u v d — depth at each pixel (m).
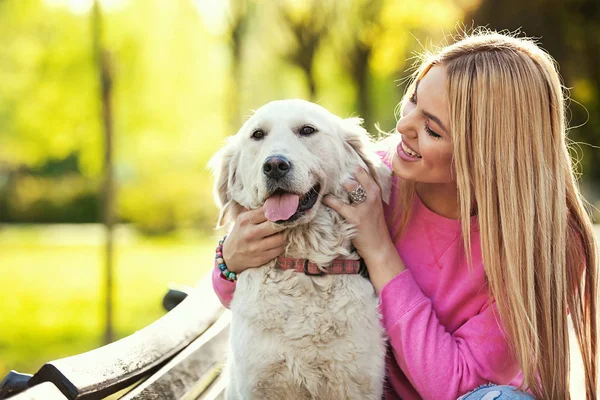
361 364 2.78
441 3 12.28
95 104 12.16
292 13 12.55
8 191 25.20
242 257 2.91
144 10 12.27
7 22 12.66
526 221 2.60
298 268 2.83
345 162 3.13
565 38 15.63
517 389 2.54
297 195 2.88
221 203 3.39
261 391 2.85
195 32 14.17
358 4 12.35
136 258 15.56
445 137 2.71
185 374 2.73
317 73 13.45
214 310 3.42
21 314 10.30
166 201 21.91
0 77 12.95
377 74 14.91
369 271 2.85
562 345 2.64
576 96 16.44
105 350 2.26
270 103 3.22
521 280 2.60
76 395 1.88
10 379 1.94
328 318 2.77
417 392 2.97
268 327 2.79
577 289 2.78
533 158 2.63
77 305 10.95
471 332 2.73
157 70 14.19
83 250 17.84
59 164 26.30
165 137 16.73
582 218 2.75
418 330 2.69
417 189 2.97
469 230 2.66
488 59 2.68
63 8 11.97
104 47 8.16
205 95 16.14
